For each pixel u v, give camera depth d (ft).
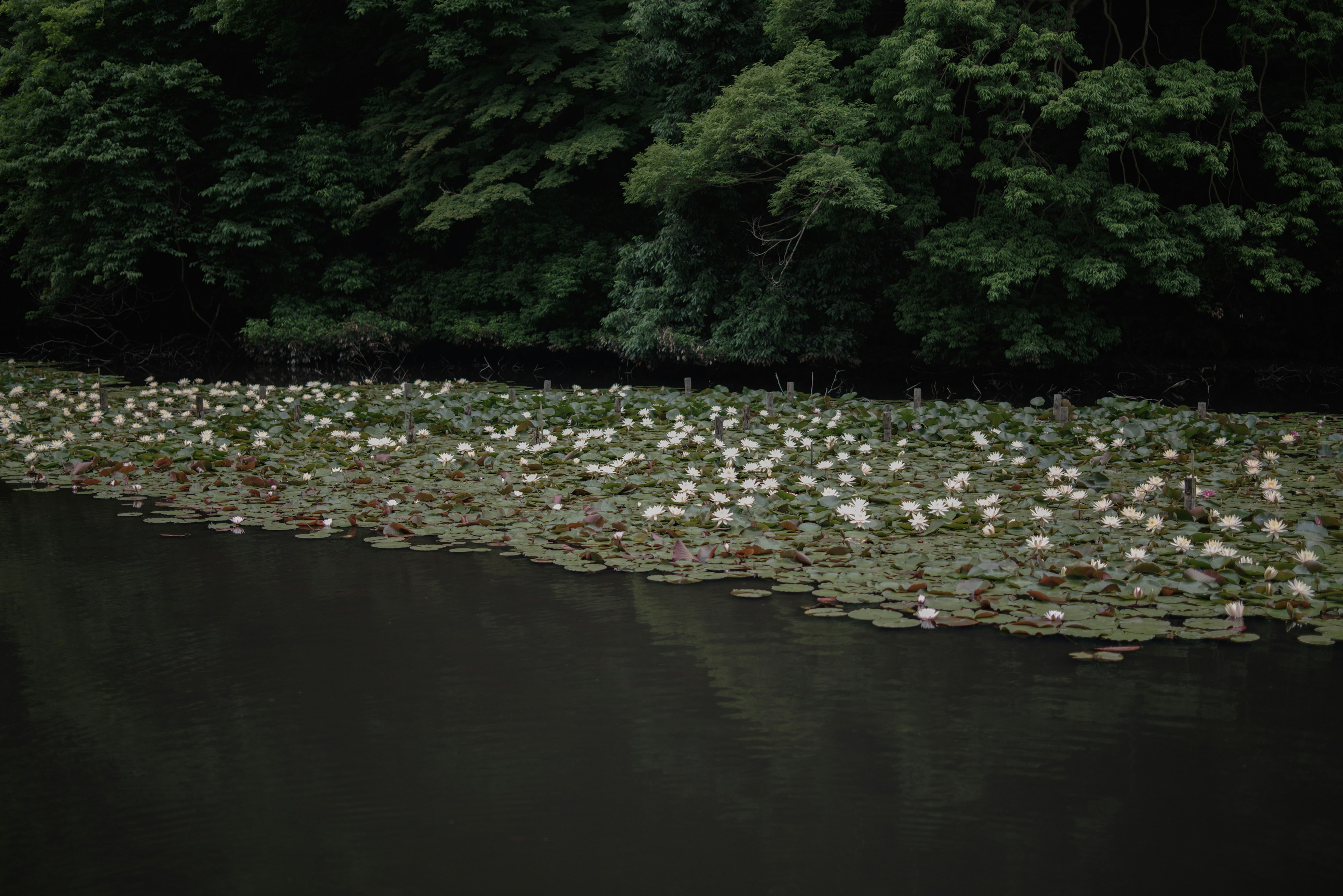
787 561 19.85
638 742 12.68
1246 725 12.77
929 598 17.20
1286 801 11.01
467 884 9.78
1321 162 53.01
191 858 10.28
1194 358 63.72
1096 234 54.19
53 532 23.76
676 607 17.81
